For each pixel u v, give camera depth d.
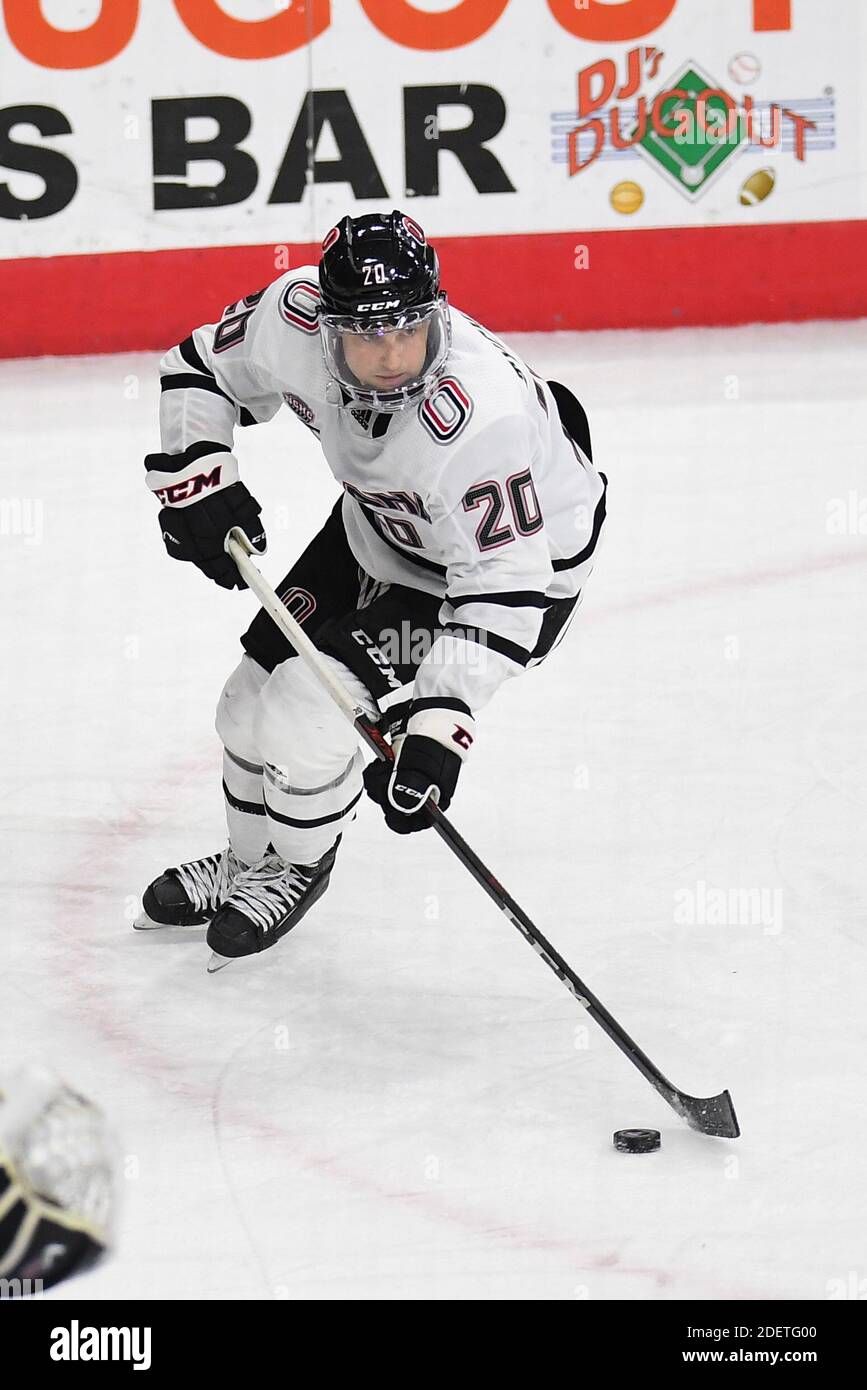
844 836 8.51
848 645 11.12
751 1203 5.57
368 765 6.30
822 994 7.00
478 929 7.73
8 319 19.23
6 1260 3.27
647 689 10.52
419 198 18.94
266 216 18.94
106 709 10.54
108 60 18.48
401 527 6.52
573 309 19.38
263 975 7.35
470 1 18.42
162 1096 6.35
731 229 19.14
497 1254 5.32
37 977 7.33
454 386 5.99
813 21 18.55
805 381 17.33
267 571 12.73
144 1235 5.45
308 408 6.61
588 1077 6.45
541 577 6.18
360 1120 6.17
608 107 18.77
